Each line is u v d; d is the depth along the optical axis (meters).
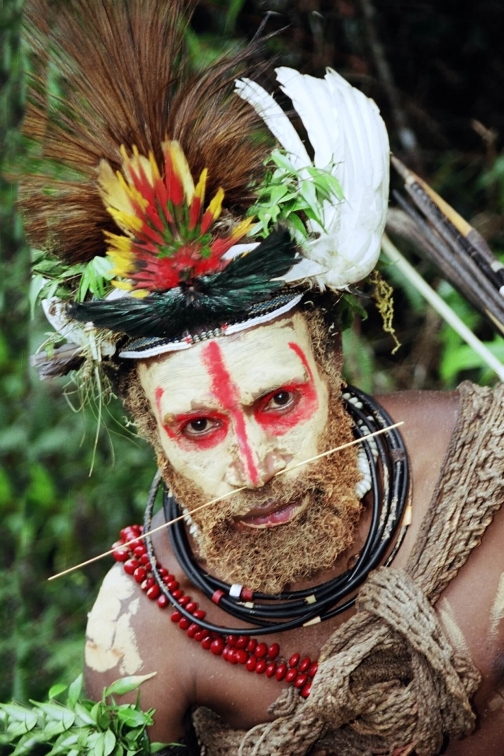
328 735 2.06
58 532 3.47
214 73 2.08
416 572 2.04
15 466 3.46
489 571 2.06
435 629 1.97
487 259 2.71
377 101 4.05
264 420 1.96
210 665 2.14
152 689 2.15
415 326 3.98
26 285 3.24
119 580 2.21
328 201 2.01
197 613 2.12
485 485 2.05
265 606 2.07
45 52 2.06
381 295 2.45
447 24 4.16
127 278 1.91
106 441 3.44
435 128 4.20
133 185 1.89
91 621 2.20
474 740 2.08
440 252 2.82
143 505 3.42
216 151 2.02
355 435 2.13
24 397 3.36
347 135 2.08
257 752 2.04
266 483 1.97
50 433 3.38
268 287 1.90
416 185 2.93
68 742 2.10
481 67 4.23
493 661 2.04
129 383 2.07
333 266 2.01
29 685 3.38
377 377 3.76
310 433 1.98
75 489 3.46
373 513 2.08
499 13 4.14
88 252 2.06
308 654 2.11
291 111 2.32
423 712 1.98
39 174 2.06
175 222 1.88
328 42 3.89
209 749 2.19
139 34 2.02
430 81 4.24
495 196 4.05
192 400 1.93
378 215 2.06
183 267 1.89
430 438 2.15
